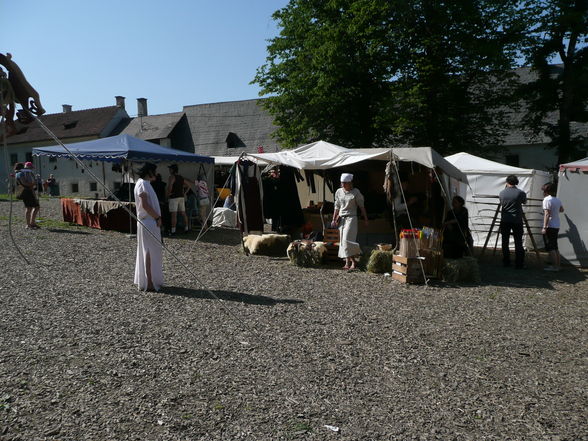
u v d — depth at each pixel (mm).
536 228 13227
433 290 7863
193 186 15422
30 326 5027
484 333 5574
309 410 3480
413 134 23703
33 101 4152
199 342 4789
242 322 5504
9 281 7008
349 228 9281
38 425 3076
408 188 12039
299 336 5129
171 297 6500
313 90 23828
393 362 4516
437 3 21531
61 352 4348
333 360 4496
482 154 24016
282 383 3926
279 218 12500
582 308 6957
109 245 10992
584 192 10922
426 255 8469
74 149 13227
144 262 6801
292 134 25734
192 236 13539
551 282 8945
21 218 15148
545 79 23750
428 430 3273
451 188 11141
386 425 3316
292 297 6914
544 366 4590
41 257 9062
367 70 23719
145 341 4742
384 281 8477
